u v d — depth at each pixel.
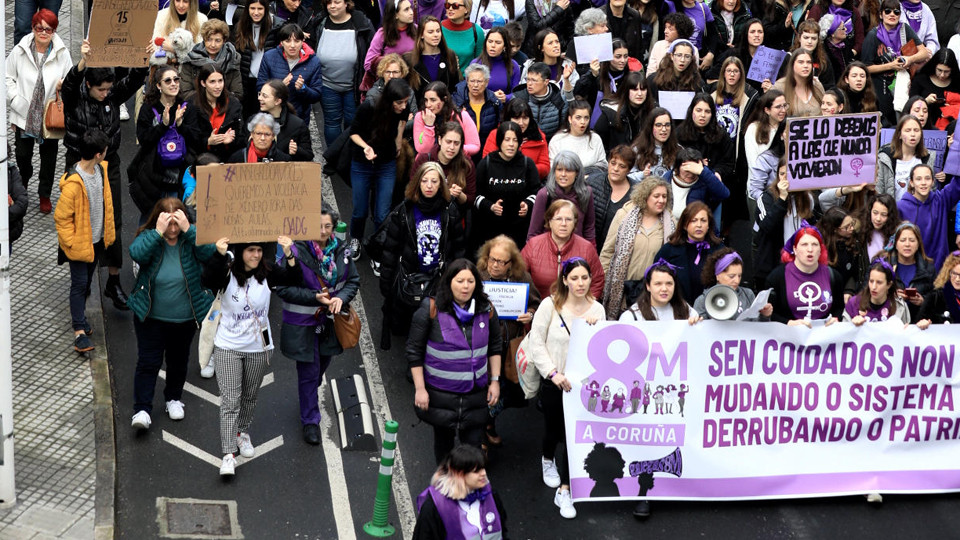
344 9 16.20
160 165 13.64
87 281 13.07
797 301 12.21
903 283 12.97
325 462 11.98
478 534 9.55
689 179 13.63
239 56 15.42
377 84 14.59
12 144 16.42
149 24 13.87
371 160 14.45
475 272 11.11
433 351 11.18
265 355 11.63
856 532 11.58
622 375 11.58
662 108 13.99
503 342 11.88
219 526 11.09
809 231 12.02
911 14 18.95
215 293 11.57
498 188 13.70
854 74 16.23
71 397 12.39
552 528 11.40
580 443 11.58
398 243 12.73
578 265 11.30
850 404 11.97
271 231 11.39
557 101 15.07
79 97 13.55
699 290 12.53
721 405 11.75
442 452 11.48
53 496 11.15
